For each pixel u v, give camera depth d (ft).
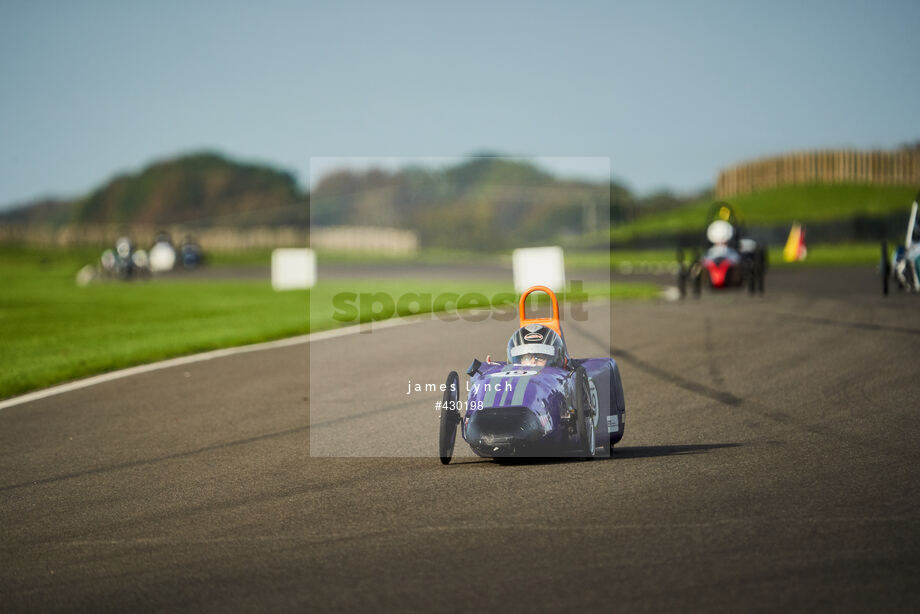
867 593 65.36
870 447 115.65
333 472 113.91
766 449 116.98
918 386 159.33
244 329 280.51
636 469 106.93
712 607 63.77
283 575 74.90
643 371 187.93
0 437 144.66
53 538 90.99
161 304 389.39
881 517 83.61
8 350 248.32
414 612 65.36
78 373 202.69
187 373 201.16
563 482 101.14
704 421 139.74
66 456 130.41
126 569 79.30
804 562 71.82
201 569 77.87
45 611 70.33
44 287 522.47
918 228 310.65
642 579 69.46
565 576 70.79
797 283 395.34
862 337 220.23
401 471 112.57
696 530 81.20
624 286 425.69
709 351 210.79
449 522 87.30
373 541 82.64
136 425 150.51
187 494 106.32
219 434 141.59
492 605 65.82
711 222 357.82
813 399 152.66
